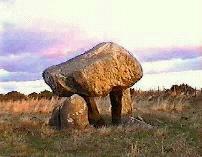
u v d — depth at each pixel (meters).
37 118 26.39
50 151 17.39
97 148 17.72
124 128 21.33
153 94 40.78
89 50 23.92
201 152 16.53
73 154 16.75
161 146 17.20
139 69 23.22
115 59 22.67
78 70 22.39
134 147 17.39
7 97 44.66
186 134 19.88
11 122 24.16
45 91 46.56
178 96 37.72
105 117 25.94
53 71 23.09
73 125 22.09
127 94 25.31
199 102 34.81
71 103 22.31
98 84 22.50
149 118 25.14
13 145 18.56
